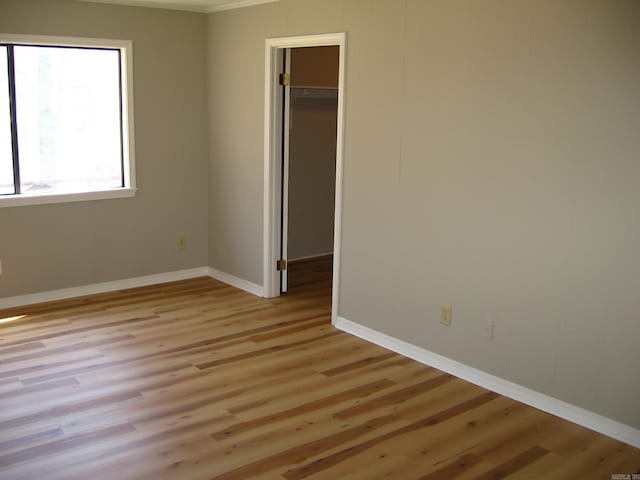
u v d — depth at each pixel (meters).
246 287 5.88
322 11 4.70
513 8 3.51
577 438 3.35
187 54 5.88
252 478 2.93
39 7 5.05
